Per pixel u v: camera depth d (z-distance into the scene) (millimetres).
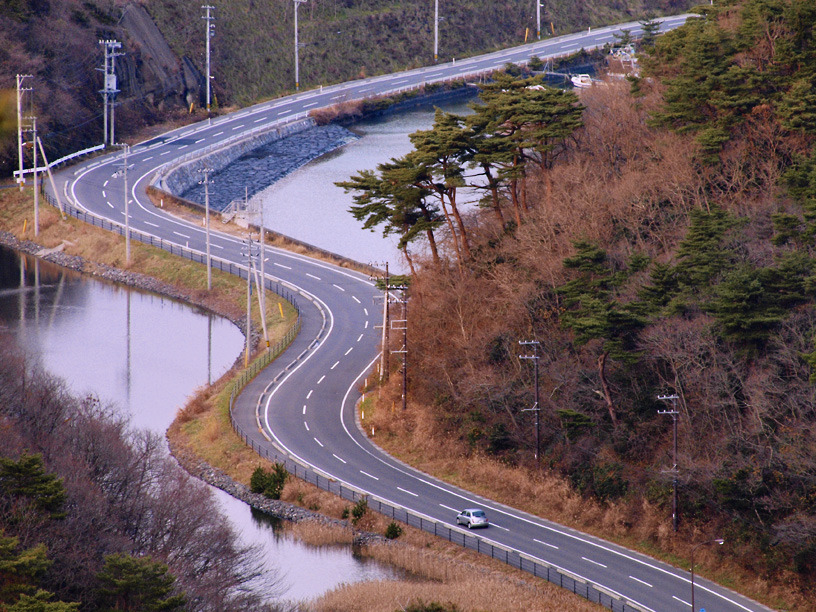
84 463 120312
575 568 120562
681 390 137000
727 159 166875
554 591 114062
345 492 139875
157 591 96312
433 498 140750
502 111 167125
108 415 155625
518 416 150875
